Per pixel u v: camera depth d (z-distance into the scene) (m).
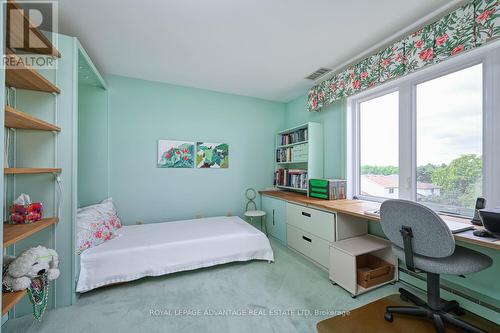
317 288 1.91
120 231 2.39
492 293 1.47
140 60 2.35
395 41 2.00
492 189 1.54
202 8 1.58
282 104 3.81
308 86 3.12
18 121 1.26
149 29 1.82
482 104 1.61
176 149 3.02
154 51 2.17
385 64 2.02
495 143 1.53
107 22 1.72
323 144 3.04
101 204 2.36
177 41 2.00
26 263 1.22
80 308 1.62
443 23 1.60
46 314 1.55
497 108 1.52
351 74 2.39
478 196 1.65
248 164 3.54
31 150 1.56
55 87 1.53
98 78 2.31
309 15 1.66
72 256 1.66
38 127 1.47
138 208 2.82
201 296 1.79
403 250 1.39
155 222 2.91
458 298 1.61
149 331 1.41
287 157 3.44
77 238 1.74
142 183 2.84
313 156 2.97
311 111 3.18
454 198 1.79
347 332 1.39
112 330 1.42
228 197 3.38
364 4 1.55
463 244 1.66
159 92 2.93
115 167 2.70
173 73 2.68
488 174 1.56
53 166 1.60
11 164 1.51
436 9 1.61
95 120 2.60
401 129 2.17
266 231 3.42
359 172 2.71
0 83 0.90
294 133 3.40
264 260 2.48
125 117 2.75
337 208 2.07
